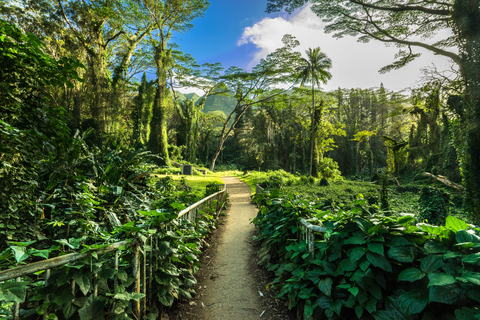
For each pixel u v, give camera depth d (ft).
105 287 5.64
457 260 4.68
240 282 11.59
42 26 95.35
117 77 111.75
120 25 113.50
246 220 27.07
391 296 5.52
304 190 62.64
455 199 46.70
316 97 135.74
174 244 9.10
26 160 9.51
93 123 99.86
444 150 80.53
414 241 5.55
